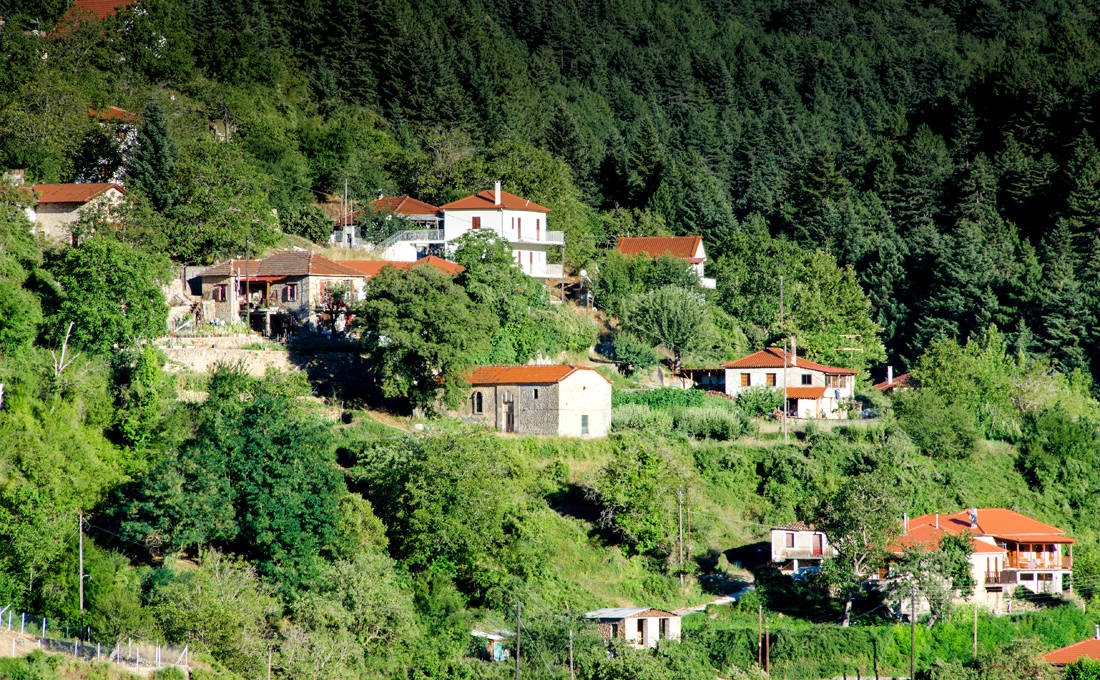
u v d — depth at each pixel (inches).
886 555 3511.3
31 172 5078.7
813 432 4426.7
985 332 5703.7
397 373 4060.0
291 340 4493.1
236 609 2819.9
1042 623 3580.2
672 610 3484.3
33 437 3051.2
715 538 3863.2
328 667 2770.7
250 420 3297.2
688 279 5797.2
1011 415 4972.9
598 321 5487.2
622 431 4247.0
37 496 2896.2
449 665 2935.5
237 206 5017.2
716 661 3223.4
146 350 3617.1
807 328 5743.1
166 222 4783.5
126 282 3818.9
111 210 4628.4
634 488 3727.9
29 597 2822.3
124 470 3294.8
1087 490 4500.5
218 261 4953.3
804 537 3703.3
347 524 3275.1
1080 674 3088.1
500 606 3265.3
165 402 3629.4
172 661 2640.3
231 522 3122.5
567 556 3604.8
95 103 5797.2
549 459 4005.9
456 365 4069.9
